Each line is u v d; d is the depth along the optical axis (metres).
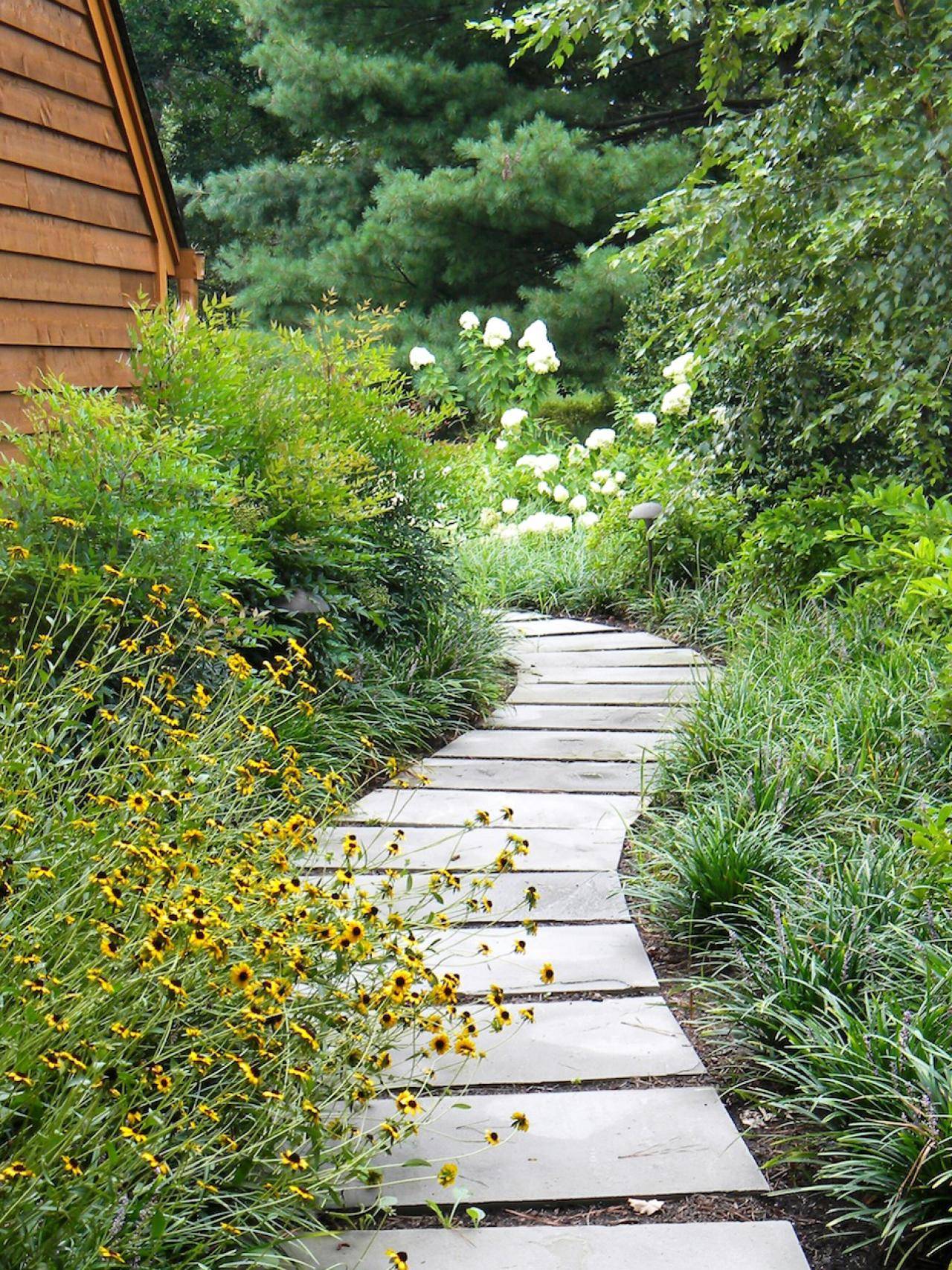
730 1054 2.78
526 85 18.08
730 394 7.19
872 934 2.92
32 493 4.00
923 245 5.08
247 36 21.84
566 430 15.91
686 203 5.79
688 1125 2.49
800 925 3.07
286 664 3.78
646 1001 3.05
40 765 2.93
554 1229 2.18
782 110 5.46
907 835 3.57
